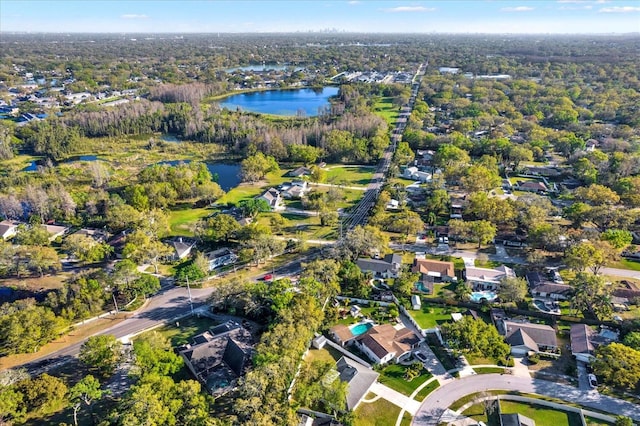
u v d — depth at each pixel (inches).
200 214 6815.9
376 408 3240.7
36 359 3750.0
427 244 5802.2
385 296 4608.8
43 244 5541.3
